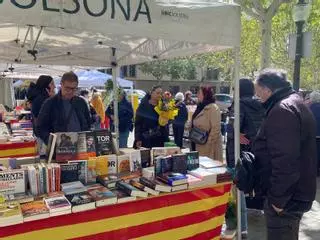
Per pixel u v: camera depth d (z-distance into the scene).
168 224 2.96
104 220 2.64
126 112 8.13
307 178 2.71
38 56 6.09
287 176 2.56
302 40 6.92
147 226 2.85
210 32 3.25
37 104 5.65
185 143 8.16
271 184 2.66
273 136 2.60
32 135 5.61
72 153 3.06
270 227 2.81
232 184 3.48
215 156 5.11
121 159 3.14
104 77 13.47
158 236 2.91
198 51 4.53
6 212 2.32
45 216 2.38
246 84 4.55
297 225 2.80
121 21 2.78
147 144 5.45
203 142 5.05
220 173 3.25
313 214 5.19
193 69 44.78
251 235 4.32
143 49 5.48
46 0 2.51
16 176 2.61
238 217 3.83
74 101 4.55
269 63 8.26
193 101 16.05
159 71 42.47
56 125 4.37
